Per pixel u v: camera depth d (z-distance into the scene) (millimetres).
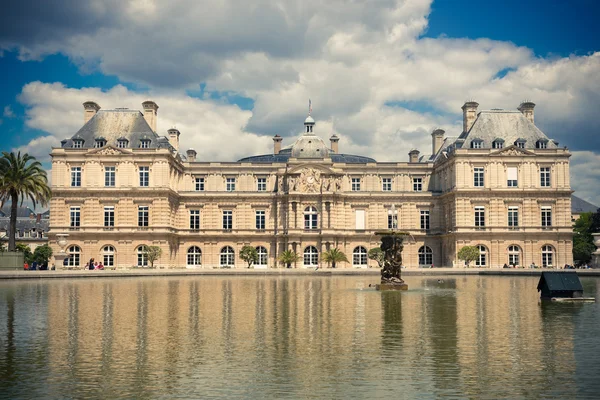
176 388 20656
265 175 129250
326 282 73188
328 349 26438
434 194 126375
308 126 131500
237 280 78188
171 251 120562
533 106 123562
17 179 93375
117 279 79500
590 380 21469
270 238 125812
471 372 22547
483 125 121438
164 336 29578
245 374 22328
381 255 111812
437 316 36531
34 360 24562
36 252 108875
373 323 33688
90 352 25953
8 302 45156
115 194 116438
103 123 121688
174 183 123750
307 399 19500
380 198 126562
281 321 34500
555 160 116875
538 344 27453
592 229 133875
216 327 32281
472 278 83125
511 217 116500
